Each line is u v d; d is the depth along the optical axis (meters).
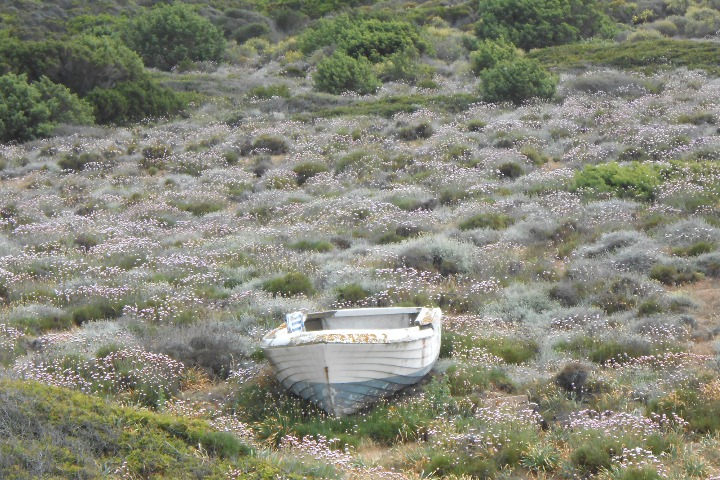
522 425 33.81
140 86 115.94
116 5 187.12
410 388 38.81
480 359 40.62
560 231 61.91
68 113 105.75
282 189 81.31
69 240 64.88
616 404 35.78
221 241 64.25
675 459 31.19
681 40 131.88
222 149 94.38
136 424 28.78
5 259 58.41
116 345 42.41
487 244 60.69
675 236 58.56
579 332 44.28
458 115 103.06
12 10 171.50
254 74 139.00
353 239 64.69
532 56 131.62
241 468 27.81
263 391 38.62
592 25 149.12
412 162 86.19
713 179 70.12
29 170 89.31
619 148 83.00
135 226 69.00
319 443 32.41
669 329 43.50
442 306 50.38
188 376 40.62
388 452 33.59
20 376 37.03
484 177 79.06
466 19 165.25
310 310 48.34
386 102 111.19
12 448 25.89
